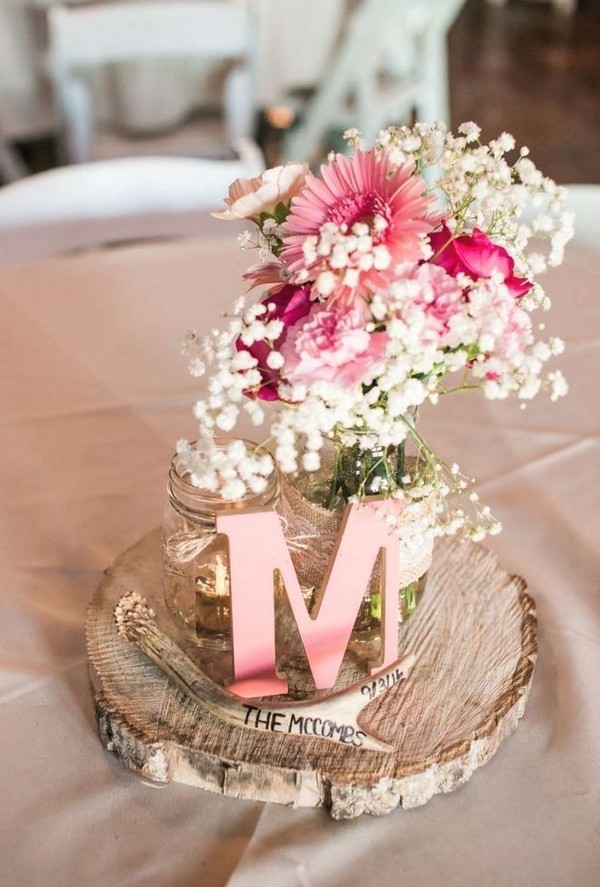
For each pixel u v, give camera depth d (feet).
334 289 2.07
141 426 3.67
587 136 13.42
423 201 2.05
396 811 2.34
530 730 2.53
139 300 4.39
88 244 5.06
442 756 2.33
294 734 2.39
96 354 4.05
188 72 8.45
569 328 4.24
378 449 2.42
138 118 8.52
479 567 2.97
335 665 2.54
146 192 5.05
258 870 2.17
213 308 4.35
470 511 3.25
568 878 2.16
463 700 2.51
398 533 2.45
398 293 2.00
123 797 2.36
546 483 3.42
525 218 4.98
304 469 2.53
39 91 8.52
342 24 9.02
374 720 2.45
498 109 14.26
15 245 4.90
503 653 2.66
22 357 4.01
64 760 2.44
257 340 2.23
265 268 2.40
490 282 2.15
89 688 2.64
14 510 3.26
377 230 2.05
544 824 2.28
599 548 3.13
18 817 2.29
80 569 3.04
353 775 2.27
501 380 2.16
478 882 2.16
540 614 2.88
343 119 9.25
